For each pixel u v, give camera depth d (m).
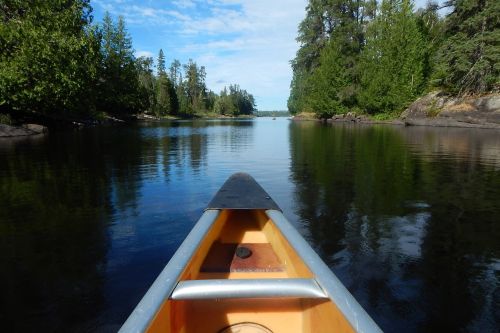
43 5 21.97
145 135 22.23
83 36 23.17
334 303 1.76
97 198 6.71
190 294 1.86
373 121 36.50
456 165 10.16
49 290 3.45
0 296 3.36
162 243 4.55
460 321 2.95
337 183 7.93
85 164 10.60
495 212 5.79
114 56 43.75
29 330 2.87
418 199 6.59
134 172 9.32
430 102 30.02
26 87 20.19
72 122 27.14
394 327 2.88
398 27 33.41
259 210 3.89
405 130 25.00
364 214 5.68
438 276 3.68
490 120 25.45
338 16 41.25
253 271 2.86
